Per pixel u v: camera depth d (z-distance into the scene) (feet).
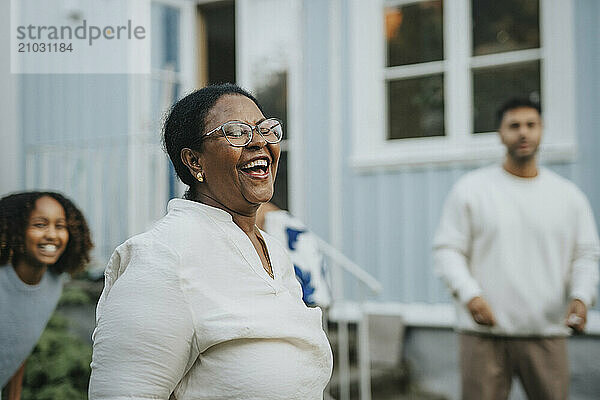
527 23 17.35
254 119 5.35
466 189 12.26
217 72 22.31
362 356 15.72
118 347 4.67
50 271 8.76
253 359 4.84
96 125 20.42
